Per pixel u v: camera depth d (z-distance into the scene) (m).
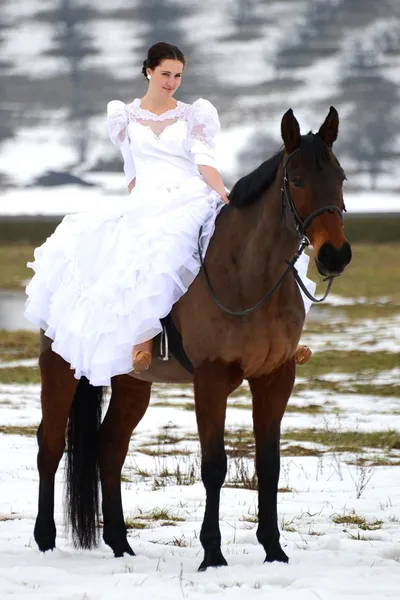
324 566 10.37
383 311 47.75
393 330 39.84
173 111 11.52
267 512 10.59
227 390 10.42
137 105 11.66
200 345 10.40
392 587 9.52
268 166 10.37
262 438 10.60
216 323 10.31
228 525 12.49
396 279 65.00
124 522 12.05
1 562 10.82
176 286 10.63
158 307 10.58
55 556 11.12
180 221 10.92
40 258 11.89
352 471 16.28
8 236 114.81
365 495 14.46
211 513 10.37
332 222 9.67
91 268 11.34
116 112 11.66
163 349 10.90
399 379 27.53
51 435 11.50
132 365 10.79
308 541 11.57
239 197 10.52
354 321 43.56
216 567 10.28
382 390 25.73
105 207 12.03
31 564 10.77
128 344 10.70
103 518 11.56
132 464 16.70
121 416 11.67
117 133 11.72
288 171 9.94
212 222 10.80
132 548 11.48
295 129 9.98
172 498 14.22
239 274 10.33
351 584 9.61
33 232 121.88
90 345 10.82
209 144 11.39
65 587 9.62
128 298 10.77
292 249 10.20
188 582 9.80
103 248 11.41
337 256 9.54
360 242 102.81
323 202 9.73
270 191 10.28
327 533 12.14
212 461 10.30
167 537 12.02
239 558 10.79
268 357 10.34
